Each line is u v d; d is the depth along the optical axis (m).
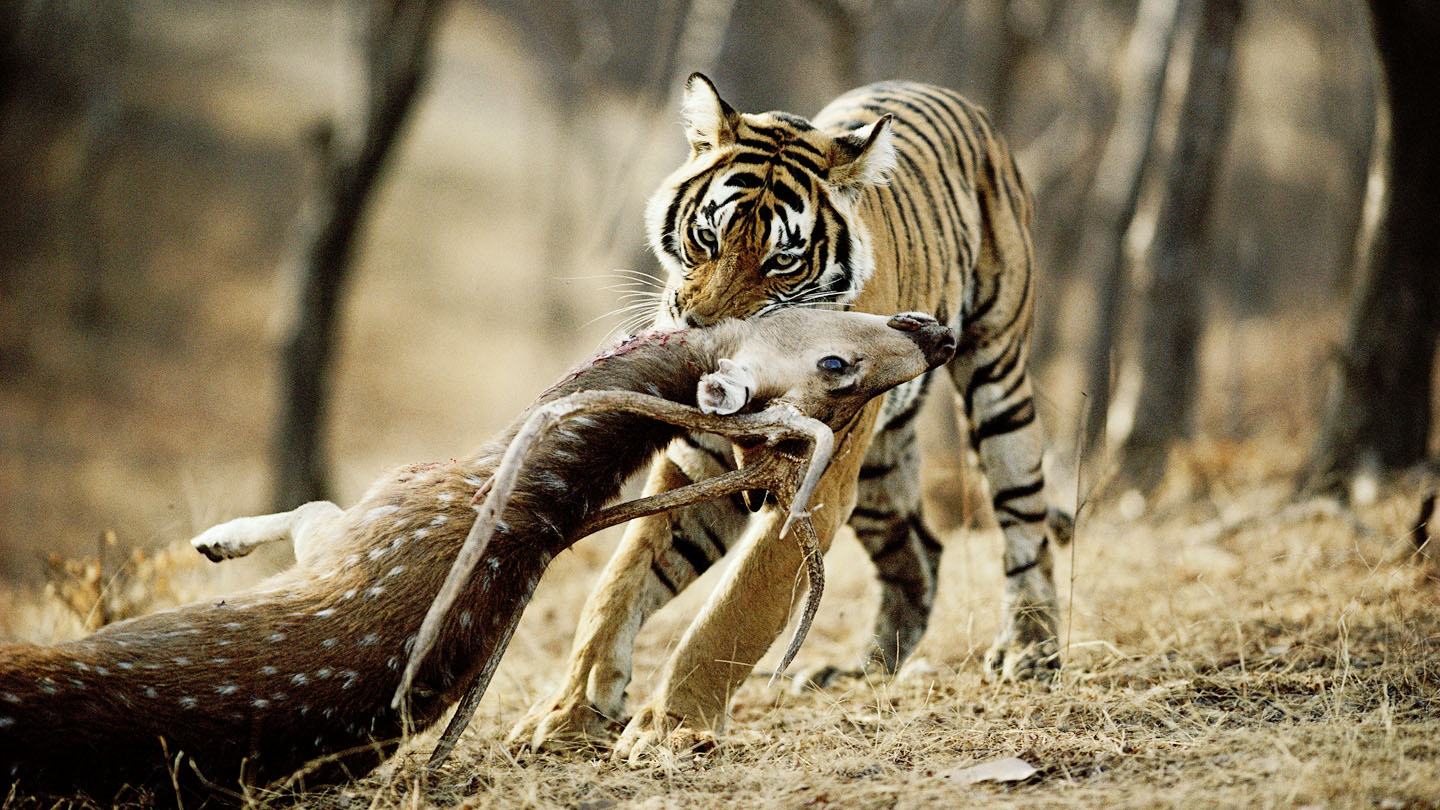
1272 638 8.49
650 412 6.02
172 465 31.53
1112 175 19.89
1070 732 6.88
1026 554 9.10
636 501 6.59
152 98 51.56
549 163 54.22
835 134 8.24
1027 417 9.23
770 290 7.28
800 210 7.29
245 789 5.68
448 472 6.61
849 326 6.94
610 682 7.14
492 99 61.75
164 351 39.91
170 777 5.65
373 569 6.18
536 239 52.28
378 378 41.50
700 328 7.11
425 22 22.84
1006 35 26.66
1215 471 15.56
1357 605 8.45
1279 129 48.00
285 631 5.94
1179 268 16.52
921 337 6.93
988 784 6.10
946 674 8.72
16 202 44.06
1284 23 44.94
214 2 59.72
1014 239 9.23
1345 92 30.02
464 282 48.88
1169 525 13.15
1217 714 6.96
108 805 5.55
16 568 22.23
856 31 20.06
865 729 7.33
